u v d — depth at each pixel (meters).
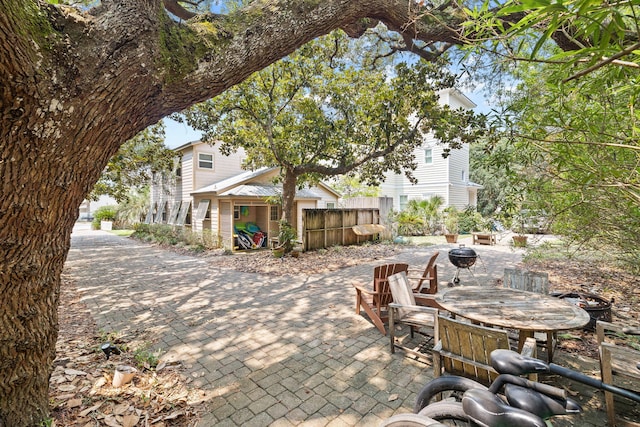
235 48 1.87
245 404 2.46
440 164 17.31
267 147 9.86
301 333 3.87
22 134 1.30
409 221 16.53
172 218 15.98
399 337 3.75
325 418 2.30
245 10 2.05
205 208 12.95
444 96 15.69
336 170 9.32
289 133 9.20
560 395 1.13
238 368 3.02
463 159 18.69
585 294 4.13
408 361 3.14
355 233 12.62
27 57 1.19
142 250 12.02
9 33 1.12
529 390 1.19
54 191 1.50
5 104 1.22
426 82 7.17
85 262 9.26
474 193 20.39
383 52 6.60
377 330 3.95
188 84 1.75
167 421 2.24
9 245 1.45
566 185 2.84
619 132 2.03
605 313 3.73
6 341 1.60
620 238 3.42
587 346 3.39
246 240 12.34
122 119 1.60
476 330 1.99
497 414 1.16
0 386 1.63
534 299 3.15
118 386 2.63
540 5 0.92
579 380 1.25
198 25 1.86
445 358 2.23
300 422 2.25
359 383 2.75
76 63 1.36
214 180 14.96
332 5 2.23
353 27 3.65
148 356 3.14
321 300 5.29
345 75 8.22
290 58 7.83
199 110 8.74
